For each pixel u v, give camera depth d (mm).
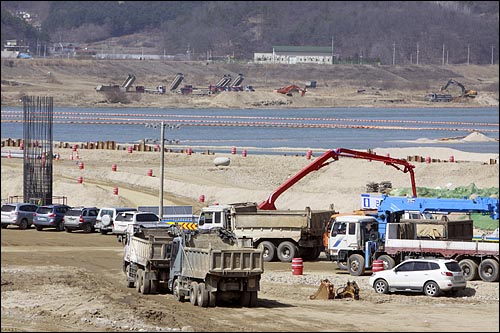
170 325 83250
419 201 129625
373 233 121688
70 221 168625
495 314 91500
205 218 137250
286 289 107438
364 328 83188
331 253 122500
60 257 135000
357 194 192750
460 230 123125
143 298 98750
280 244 133500
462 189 182125
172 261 98812
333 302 98625
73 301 96250
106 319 86312
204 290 92250
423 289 102938
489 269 111312
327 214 136750
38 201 190875
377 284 105562
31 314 88875
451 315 90875
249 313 90125
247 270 91812
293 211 136250
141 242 103375
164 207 167875
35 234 165000
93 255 137750
